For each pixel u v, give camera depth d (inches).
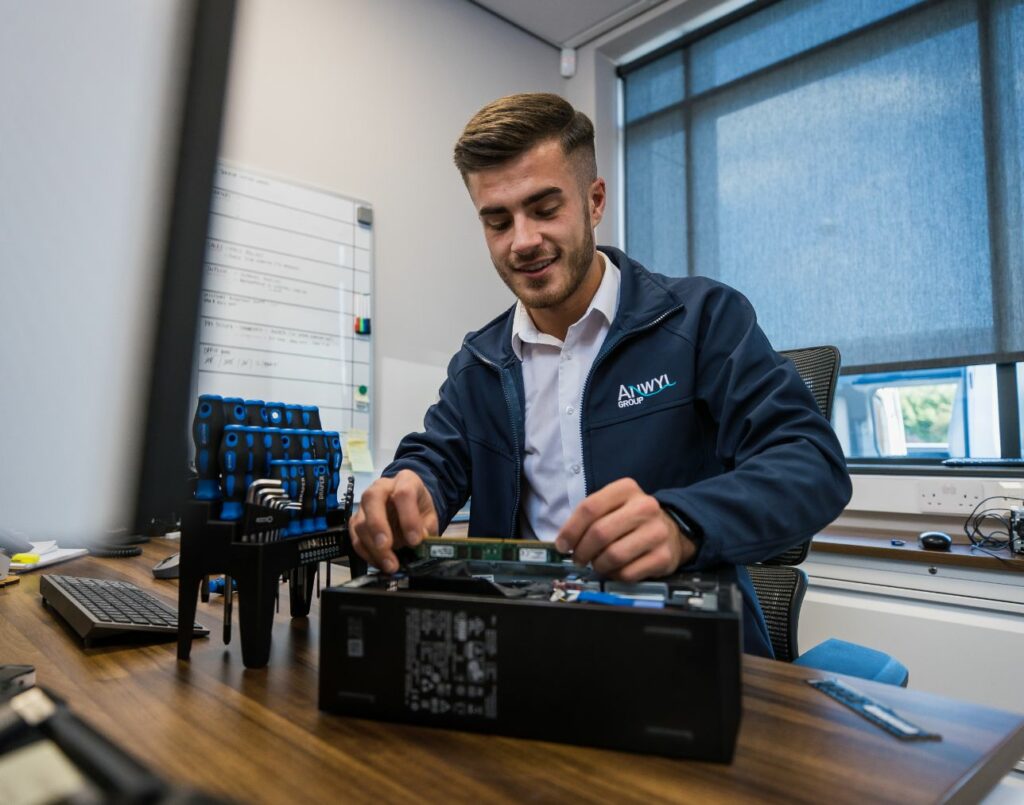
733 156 100.9
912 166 83.3
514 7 102.8
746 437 30.8
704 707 14.4
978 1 79.2
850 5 89.9
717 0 99.5
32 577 42.2
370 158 87.0
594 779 13.7
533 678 15.7
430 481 34.4
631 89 115.1
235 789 13.1
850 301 87.6
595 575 19.9
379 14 89.4
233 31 11.3
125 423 10.6
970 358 77.5
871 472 77.3
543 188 34.2
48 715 12.1
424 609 16.6
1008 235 75.7
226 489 22.4
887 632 57.9
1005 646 51.6
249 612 21.6
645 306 39.0
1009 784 19.0
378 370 85.8
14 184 9.5
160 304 10.7
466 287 97.4
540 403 42.1
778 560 46.5
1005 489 67.8
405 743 15.5
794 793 12.9
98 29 10.2
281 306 76.3
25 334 9.6
